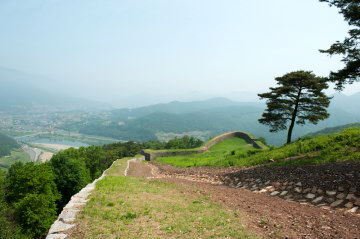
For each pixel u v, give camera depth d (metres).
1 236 33.84
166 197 16.56
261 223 11.34
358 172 15.62
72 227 10.84
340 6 22.16
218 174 28.06
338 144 23.58
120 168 41.28
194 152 64.25
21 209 38.69
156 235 9.98
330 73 23.02
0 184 43.59
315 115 37.22
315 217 11.84
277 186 18.39
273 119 39.88
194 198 16.59
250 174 23.52
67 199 54.53
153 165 50.25
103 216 12.09
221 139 72.81
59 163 54.62
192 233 10.12
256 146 56.84
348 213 12.04
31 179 42.62
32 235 38.53
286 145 34.84
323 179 16.45
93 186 19.20
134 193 17.03
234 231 10.24
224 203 15.20
